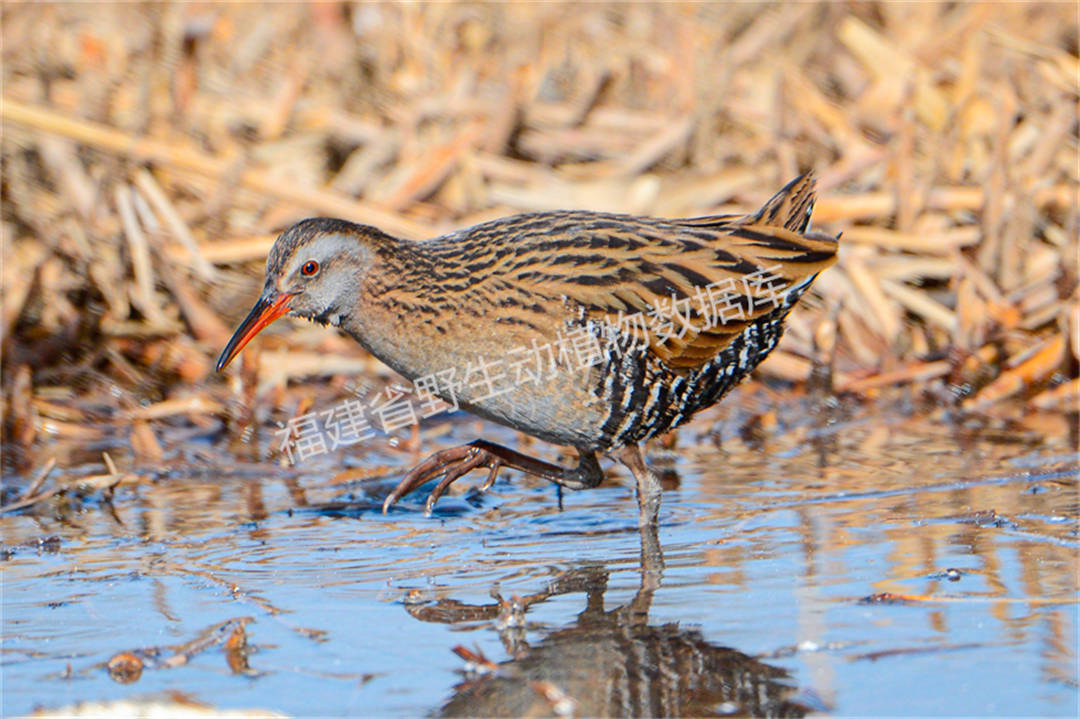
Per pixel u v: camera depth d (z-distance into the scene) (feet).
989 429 35.24
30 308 41.11
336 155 48.16
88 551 27.22
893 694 18.93
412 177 45.06
